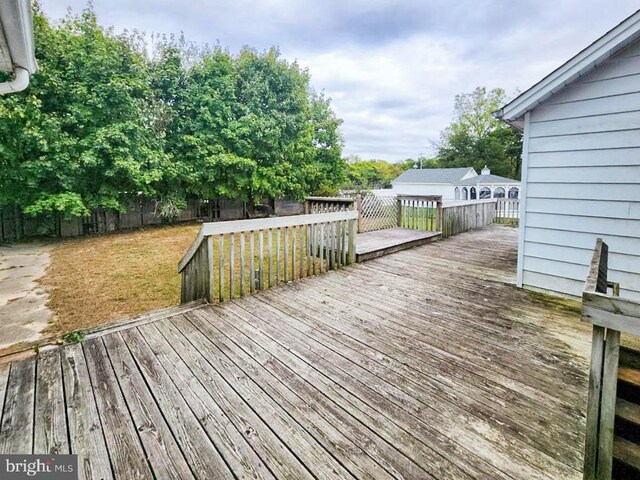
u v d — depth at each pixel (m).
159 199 11.21
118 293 4.64
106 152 8.84
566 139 3.60
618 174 3.29
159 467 1.46
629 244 3.28
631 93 3.15
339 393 2.00
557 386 2.05
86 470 1.45
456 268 4.97
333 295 3.79
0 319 3.74
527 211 3.97
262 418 1.77
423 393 1.99
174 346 2.58
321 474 1.43
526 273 4.02
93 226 10.01
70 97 8.49
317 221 4.58
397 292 3.89
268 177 12.19
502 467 1.45
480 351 2.51
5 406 1.85
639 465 1.21
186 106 11.12
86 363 2.32
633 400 1.24
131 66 9.39
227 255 6.79
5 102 7.15
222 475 1.42
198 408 1.85
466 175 27.16
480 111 32.06
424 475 1.42
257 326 2.95
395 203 8.68
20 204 8.30
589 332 2.82
